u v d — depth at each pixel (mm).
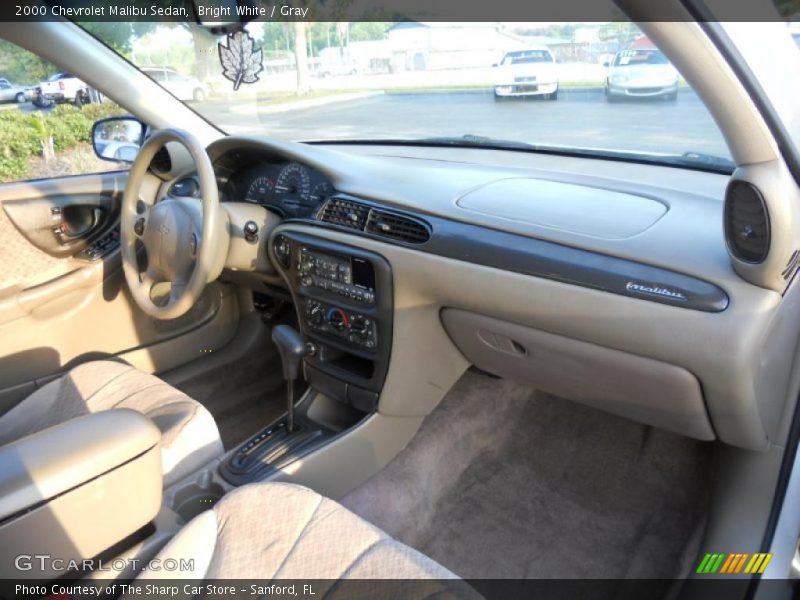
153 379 1737
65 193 2193
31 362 2152
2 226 2051
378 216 1720
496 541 1898
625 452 2176
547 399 2422
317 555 1056
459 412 2221
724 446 1775
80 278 2205
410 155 2252
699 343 1258
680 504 1963
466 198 1701
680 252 1323
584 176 1822
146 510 1119
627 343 1369
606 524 1932
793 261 1176
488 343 1704
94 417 1105
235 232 1971
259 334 2678
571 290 1402
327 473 1810
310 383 2049
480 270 1528
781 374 1396
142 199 2350
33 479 965
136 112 2236
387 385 1841
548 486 2072
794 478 1489
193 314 2508
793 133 1061
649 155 1843
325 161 1934
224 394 2531
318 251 1822
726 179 1693
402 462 2029
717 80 964
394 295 1714
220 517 1162
